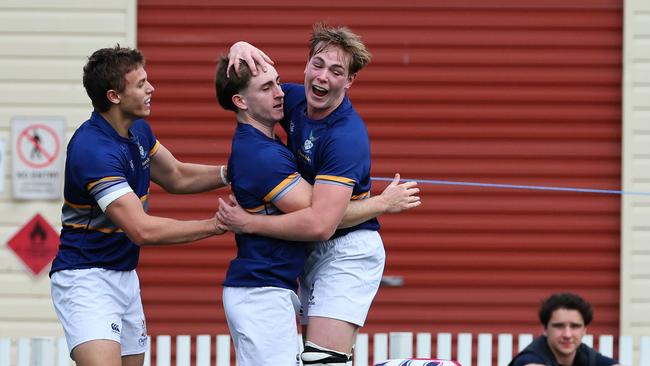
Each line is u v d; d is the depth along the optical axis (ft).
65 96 112.16
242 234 68.39
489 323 114.01
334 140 66.85
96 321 70.59
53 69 112.06
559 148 114.01
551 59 113.70
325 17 113.39
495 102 113.80
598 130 113.91
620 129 113.91
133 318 74.28
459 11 113.70
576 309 81.82
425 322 113.80
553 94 113.91
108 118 70.28
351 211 68.03
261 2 113.39
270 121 68.33
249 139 67.51
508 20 113.70
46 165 112.06
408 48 113.60
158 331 113.39
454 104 113.70
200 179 77.46
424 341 96.68
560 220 114.01
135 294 73.77
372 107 113.60
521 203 114.01
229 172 68.85
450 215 113.80
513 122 114.01
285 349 67.41
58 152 112.16
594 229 114.01
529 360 82.12
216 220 67.92
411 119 113.60
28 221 112.06
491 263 114.01
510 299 114.01
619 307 113.91
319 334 68.69
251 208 67.67
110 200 68.28
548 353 82.89
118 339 71.46
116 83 68.90
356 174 66.80
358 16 113.39
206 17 113.50
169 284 113.50
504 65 113.70
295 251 68.23
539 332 113.91
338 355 68.54
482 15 113.70
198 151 113.39
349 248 69.51
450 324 113.91
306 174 68.69
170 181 76.95
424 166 113.80
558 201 114.01
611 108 113.91
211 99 113.60
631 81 112.98
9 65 111.86
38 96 111.96
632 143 113.19
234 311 68.08
